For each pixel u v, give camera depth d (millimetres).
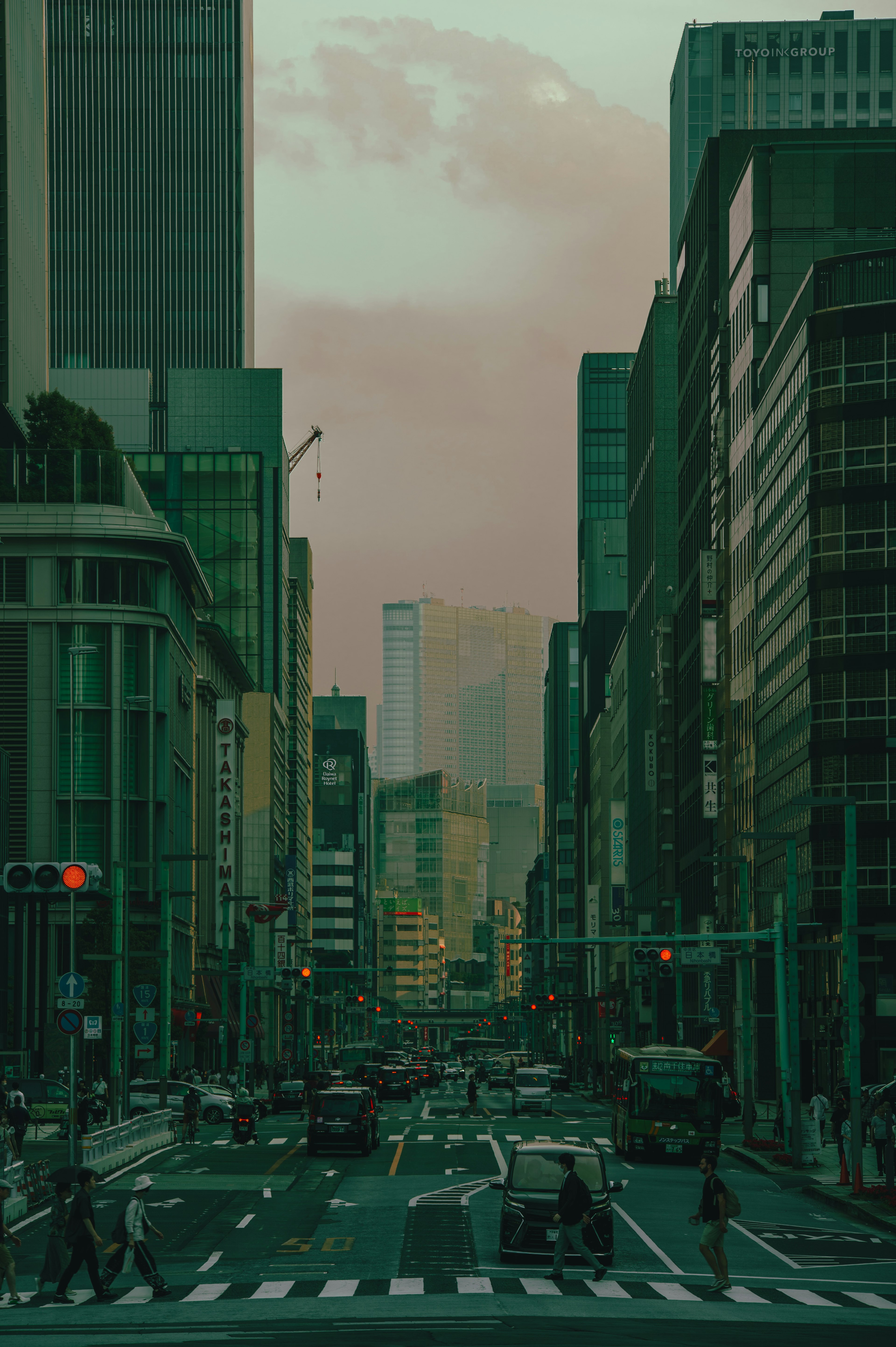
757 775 125812
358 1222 43156
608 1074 127125
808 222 132250
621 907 189750
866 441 108625
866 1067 100875
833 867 98500
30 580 120500
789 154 133000
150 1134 69062
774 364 124250
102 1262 37125
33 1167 49062
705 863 147500
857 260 112375
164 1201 47875
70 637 120250
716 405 147125
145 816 120438
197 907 142250
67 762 118938
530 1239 35938
